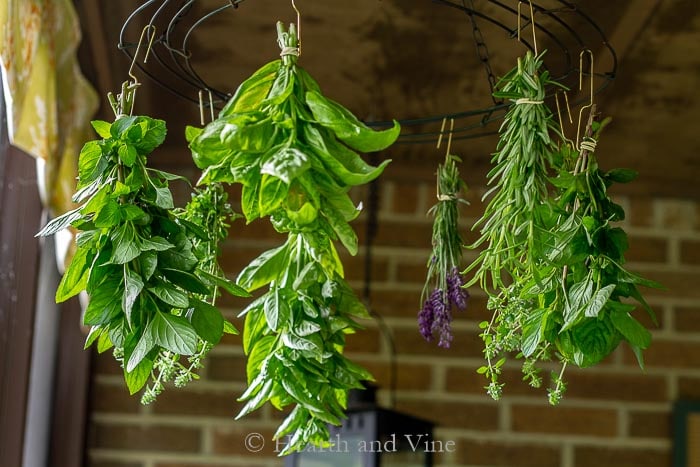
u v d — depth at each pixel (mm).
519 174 1689
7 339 2277
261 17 2178
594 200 1620
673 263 2777
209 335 1509
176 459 2639
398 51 2270
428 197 2748
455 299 1864
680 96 2400
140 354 1429
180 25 2203
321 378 1739
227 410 2658
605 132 2564
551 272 1627
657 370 2727
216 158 1536
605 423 2695
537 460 2670
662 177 2738
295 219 1495
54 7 2123
